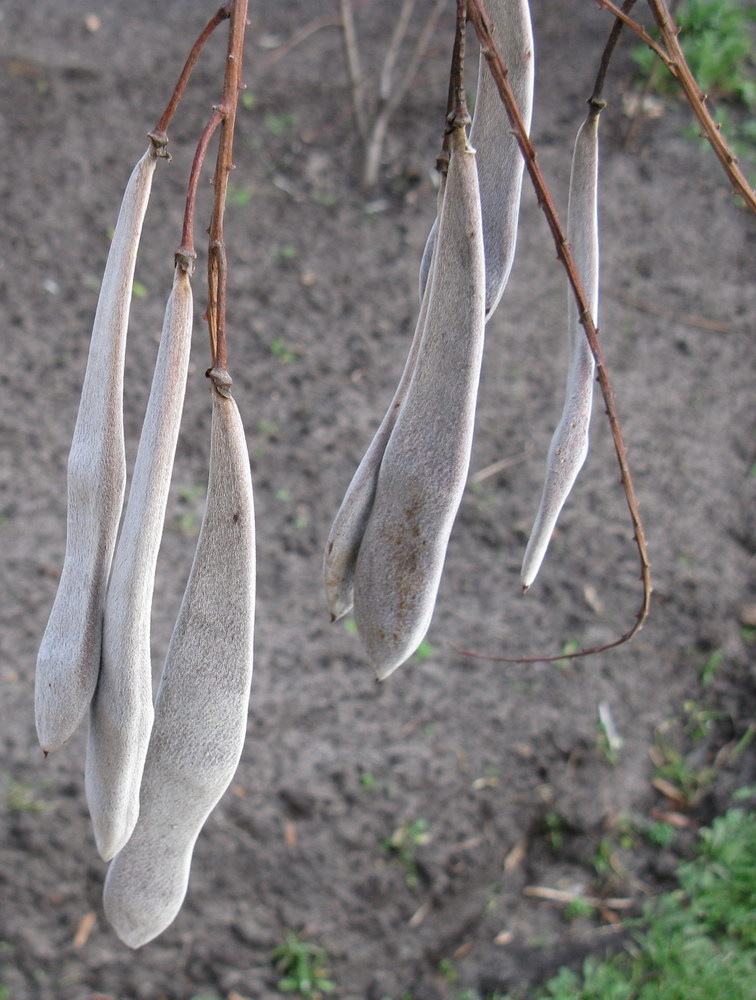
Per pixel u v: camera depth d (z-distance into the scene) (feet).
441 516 1.35
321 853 3.15
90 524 1.30
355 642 3.64
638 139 5.54
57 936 2.93
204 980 2.93
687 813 3.37
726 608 3.86
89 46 5.65
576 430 1.43
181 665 1.32
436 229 1.40
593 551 3.97
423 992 2.96
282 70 5.67
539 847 3.28
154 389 1.21
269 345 4.49
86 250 4.71
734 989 2.84
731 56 5.68
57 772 3.17
